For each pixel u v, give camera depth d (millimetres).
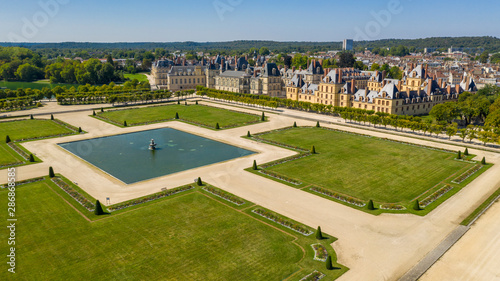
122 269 66750
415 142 153500
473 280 64000
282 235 78812
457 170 118250
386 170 119250
